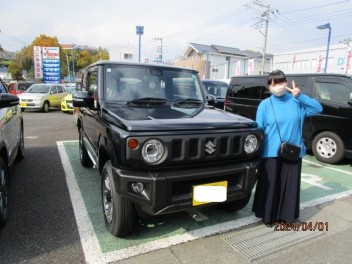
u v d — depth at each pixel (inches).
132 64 154.0
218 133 111.0
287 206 134.3
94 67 161.9
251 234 129.1
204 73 1684.3
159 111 128.8
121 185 101.5
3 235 121.6
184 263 107.0
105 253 111.1
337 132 241.8
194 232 128.5
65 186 178.7
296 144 128.3
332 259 112.7
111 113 121.3
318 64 1218.0
